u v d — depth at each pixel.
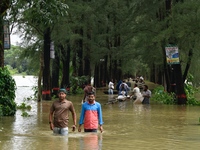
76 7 34.12
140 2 32.12
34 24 28.95
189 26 25.94
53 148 10.41
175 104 28.97
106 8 44.09
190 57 28.48
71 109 13.23
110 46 56.09
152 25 30.42
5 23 20.52
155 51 32.31
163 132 13.96
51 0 17.23
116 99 32.62
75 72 47.78
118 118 18.94
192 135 13.27
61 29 32.38
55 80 36.75
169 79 33.50
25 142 11.42
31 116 19.38
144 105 28.39
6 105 19.58
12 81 19.84
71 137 12.48
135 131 14.20
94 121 13.56
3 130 14.22
